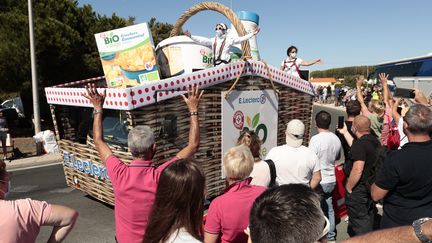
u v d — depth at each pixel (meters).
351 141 4.67
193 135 2.96
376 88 17.62
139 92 3.55
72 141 4.89
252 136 3.22
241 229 2.39
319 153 4.05
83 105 4.16
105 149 2.68
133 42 4.17
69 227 2.17
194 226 1.83
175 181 1.81
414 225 1.56
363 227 3.81
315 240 1.25
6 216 1.97
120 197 2.45
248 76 4.62
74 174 4.86
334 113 23.95
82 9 15.70
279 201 1.29
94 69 14.88
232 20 4.78
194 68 4.53
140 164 2.48
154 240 1.81
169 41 4.64
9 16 12.55
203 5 5.05
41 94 14.48
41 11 13.70
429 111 2.75
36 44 12.34
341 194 5.02
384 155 3.64
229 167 2.46
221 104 4.32
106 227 4.74
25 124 15.45
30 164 9.38
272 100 4.96
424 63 13.95
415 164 2.67
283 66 6.87
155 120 3.74
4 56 11.77
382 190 2.85
